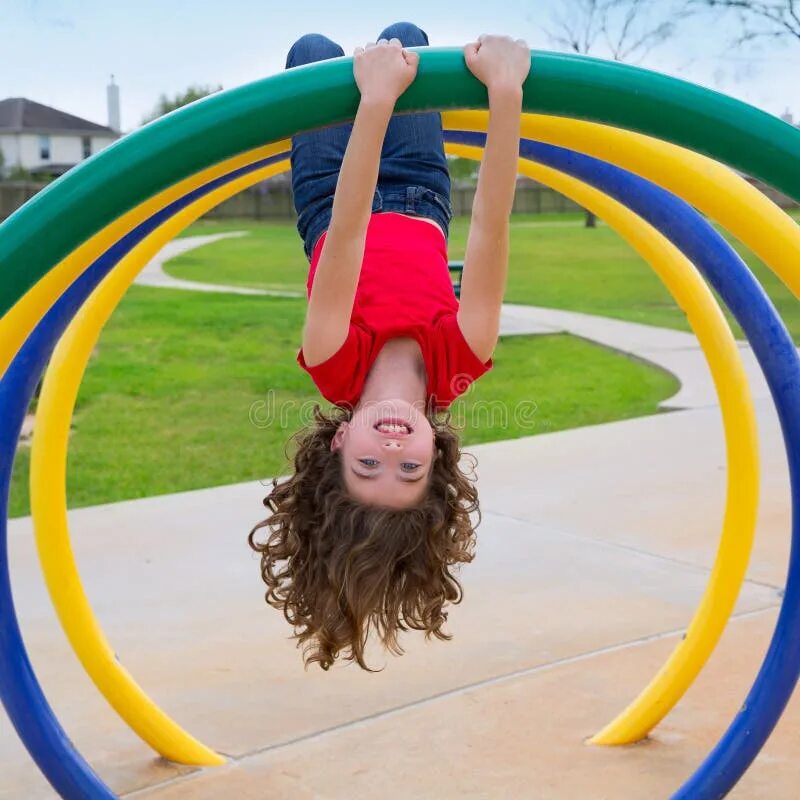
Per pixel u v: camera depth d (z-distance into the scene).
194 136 1.52
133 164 1.51
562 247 24.00
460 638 3.47
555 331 11.22
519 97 1.55
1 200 29.89
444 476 2.20
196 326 11.37
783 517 4.67
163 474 5.89
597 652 3.34
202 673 3.24
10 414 2.22
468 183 37.12
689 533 4.54
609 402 7.75
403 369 2.16
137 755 2.78
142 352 9.75
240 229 32.78
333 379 2.13
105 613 3.73
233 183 2.67
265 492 5.30
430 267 2.33
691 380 8.34
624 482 5.39
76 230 1.51
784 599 2.29
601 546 4.39
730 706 2.96
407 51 1.58
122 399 7.85
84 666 2.61
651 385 8.39
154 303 13.35
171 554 4.36
